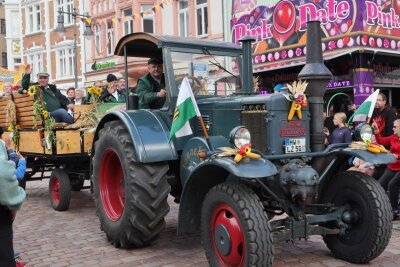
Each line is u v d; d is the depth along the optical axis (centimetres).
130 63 595
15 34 3064
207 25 1572
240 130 376
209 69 529
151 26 1841
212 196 401
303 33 1148
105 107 694
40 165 775
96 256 482
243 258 376
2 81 1008
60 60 2517
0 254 300
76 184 816
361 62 1028
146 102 548
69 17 2397
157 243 523
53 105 779
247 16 1328
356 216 433
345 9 1055
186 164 466
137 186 464
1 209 300
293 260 451
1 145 313
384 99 661
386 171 606
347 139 673
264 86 1262
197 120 493
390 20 1098
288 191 404
